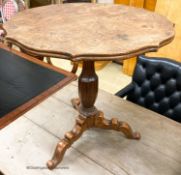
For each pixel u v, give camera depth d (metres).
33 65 1.38
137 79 1.38
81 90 0.95
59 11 0.96
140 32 0.78
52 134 1.04
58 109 1.17
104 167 0.91
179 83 1.26
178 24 2.03
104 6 1.04
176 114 1.31
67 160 0.94
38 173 0.88
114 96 1.28
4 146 0.97
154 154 0.97
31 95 1.17
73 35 0.75
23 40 0.71
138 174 0.89
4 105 1.11
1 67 1.34
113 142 1.03
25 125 1.07
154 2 2.25
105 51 0.65
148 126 1.10
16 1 2.14
